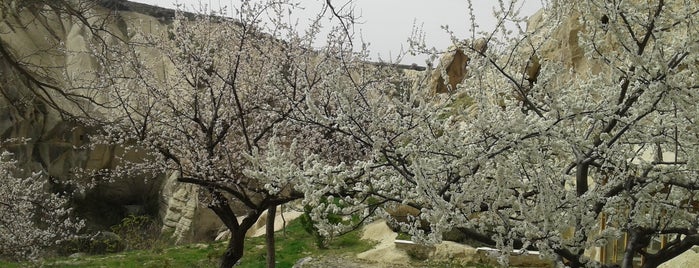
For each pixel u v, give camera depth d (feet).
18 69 21.99
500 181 13.05
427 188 12.41
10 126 60.23
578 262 13.50
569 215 12.91
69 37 60.59
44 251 46.11
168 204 69.92
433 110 16.06
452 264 38.88
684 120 13.89
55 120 63.16
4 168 40.32
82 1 22.82
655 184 14.06
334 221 33.91
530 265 36.29
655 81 12.81
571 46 28.32
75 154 66.74
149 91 28.02
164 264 41.47
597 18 13.69
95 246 55.52
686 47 13.01
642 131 14.53
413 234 13.29
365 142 15.31
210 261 42.42
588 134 14.80
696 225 13.94
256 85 28.25
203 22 29.78
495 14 15.16
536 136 13.84
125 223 63.36
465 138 15.08
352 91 15.65
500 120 13.97
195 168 26.66
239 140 27.68
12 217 37.47
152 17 59.77
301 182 13.89
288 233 52.08
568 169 15.66
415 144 15.16
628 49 13.20
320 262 41.11
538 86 14.15
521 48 16.70
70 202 68.18
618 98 14.26
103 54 26.63
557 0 15.01
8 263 39.86
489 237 13.70
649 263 14.51
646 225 14.34
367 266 39.93
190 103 28.35
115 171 32.91
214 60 28.81
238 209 57.57
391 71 27.27
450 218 13.48
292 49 28.48
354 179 15.93
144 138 27.14
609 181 15.07
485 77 16.72
